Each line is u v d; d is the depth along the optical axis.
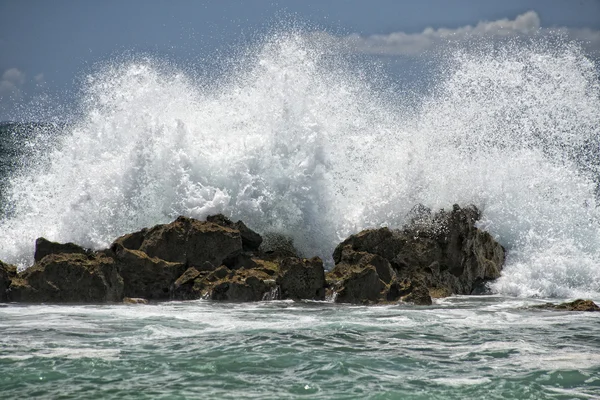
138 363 35.38
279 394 31.19
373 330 43.84
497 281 64.69
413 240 62.69
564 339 42.00
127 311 49.38
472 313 50.94
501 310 52.53
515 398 31.09
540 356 37.84
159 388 31.72
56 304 52.19
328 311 50.53
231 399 30.44
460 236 63.19
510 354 38.25
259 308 51.47
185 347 38.62
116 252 57.03
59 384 32.06
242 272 57.84
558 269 64.69
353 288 54.88
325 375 33.97
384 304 54.41
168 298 56.56
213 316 47.78
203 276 57.22
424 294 55.44
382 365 35.78
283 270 55.78
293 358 36.69
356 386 32.38
